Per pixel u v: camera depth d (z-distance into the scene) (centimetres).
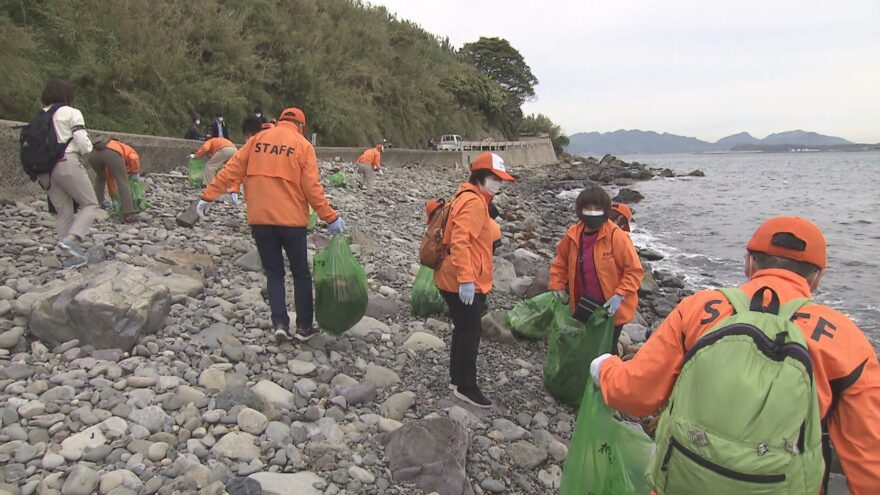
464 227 406
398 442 360
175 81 1814
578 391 463
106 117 1524
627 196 2805
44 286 486
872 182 4266
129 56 1653
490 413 446
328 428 371
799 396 163
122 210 766
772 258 203
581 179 3906
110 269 470
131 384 381
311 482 313
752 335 171
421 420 377
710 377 170
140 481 296
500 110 5494
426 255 428
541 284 752
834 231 1822
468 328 440
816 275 202
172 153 1262
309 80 2580
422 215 1362
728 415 164
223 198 1020
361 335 543
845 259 1368
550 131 6888
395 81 3578
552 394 488
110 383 377
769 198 2906
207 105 1923
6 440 314
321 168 1783
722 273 1203
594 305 454
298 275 482
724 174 5681
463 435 371
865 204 2598
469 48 6875
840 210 2370
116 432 328
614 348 465
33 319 424
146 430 335
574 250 462
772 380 163
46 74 1405
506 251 1152
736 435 162
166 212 866
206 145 1022
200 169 1124
